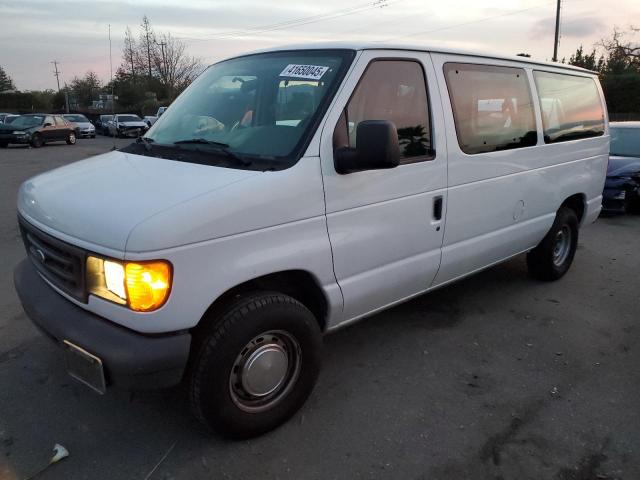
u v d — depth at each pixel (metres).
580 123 5.26
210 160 2.90
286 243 2.74
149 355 2.37
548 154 4.69
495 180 4.06
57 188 2.89
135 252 2.26
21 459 2.73
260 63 3.53
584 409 3.25
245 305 2.65
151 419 3.07
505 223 4.31
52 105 71.25
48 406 3.17
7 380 3.44
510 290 5.23
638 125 10.06
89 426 3.00
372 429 3.01
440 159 3.54
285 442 2.88
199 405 2.65
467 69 3.83
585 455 2.83
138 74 55.50
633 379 3.61
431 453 2.82
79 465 2.70
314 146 2.83
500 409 3.23
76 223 2.50
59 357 3.73
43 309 2.71
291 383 2.97
